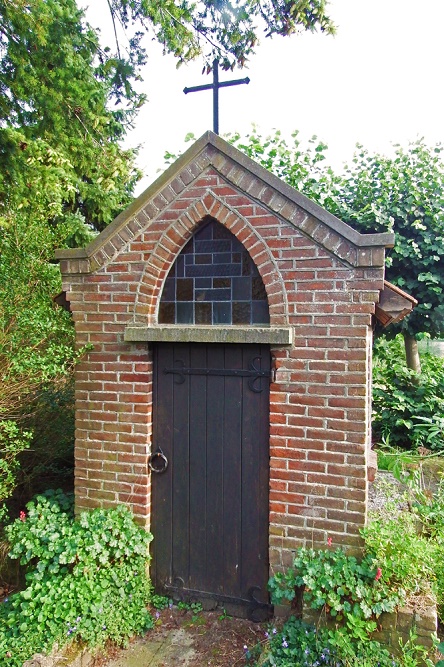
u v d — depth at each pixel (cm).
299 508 315
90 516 348
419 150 662
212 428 347
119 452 364
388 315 311
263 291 335
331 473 307
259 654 294
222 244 346
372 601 273
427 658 255
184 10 510
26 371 361
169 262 349
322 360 308
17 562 382
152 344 360
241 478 340
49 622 290
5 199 486
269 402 327
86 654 292
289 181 680
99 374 369
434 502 420
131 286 356
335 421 305
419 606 273
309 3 490
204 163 329
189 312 355
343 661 261
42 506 391
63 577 317
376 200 647
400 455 575
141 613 334
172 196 341
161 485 362
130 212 350
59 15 488
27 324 362
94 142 597
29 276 405
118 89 610
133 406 360
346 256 297
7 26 454
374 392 683
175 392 357
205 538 351
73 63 531
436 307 626
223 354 343
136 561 340
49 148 535
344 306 301
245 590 341
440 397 680
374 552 293
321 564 294
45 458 494
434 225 622
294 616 303
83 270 368
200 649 310
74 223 764
